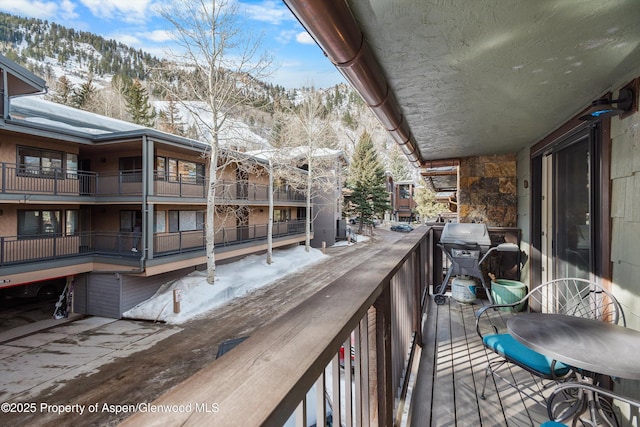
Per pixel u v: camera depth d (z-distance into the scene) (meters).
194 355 6.17
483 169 4.48
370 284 1.06
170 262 9.36
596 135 2.14
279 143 14.44
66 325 7.88
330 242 20.72
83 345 6.66
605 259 1.99
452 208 10.63
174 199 9.90
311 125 15.73
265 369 0.52
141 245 9.01
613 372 1.15
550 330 1.52
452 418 1.72
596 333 1.48
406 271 2.08
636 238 1.68
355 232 25.89
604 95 1.98
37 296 9.52
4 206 8.02
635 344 1.36
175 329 7.46
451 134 3.16
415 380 2.07
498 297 3.62
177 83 9.23
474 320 3.23
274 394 0.45
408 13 1.19
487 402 1.87
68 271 8.30
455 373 2.19
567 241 2.81
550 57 1.55
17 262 7.47
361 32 1.31
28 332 7.43
